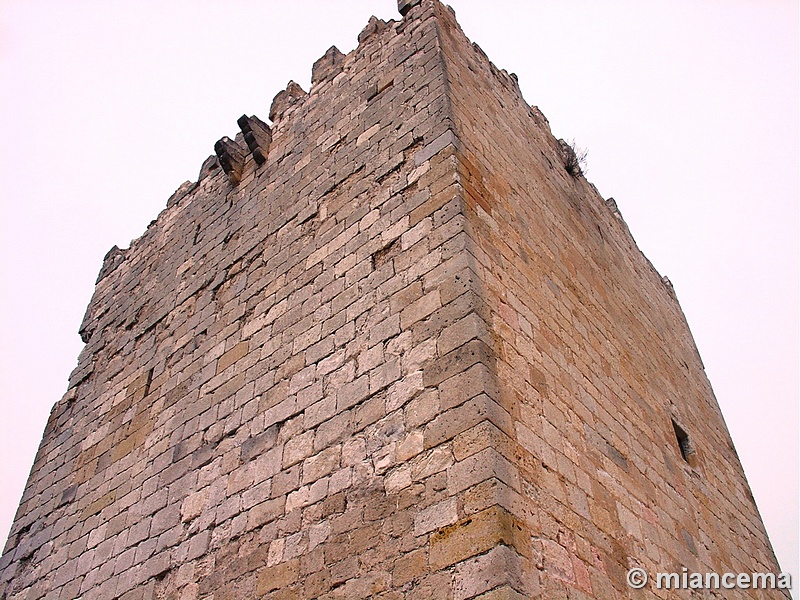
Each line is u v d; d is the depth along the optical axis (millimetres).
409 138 9664
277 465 7676
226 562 7426
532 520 6008
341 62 12648
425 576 5754
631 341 11648
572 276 10555
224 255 11617
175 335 11281
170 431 9609
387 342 7539
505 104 12242
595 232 13297
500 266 8227
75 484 10711
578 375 8648
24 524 10984
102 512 9656
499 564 5375
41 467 11859
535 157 12234
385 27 12258
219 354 9867
